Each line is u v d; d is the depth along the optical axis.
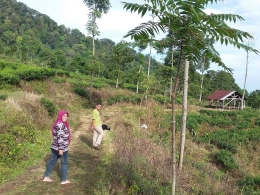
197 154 12.66
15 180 4.98
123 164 5.56
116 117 12.30
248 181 9.44
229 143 15.62
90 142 8.41
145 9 2.72
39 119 8.98
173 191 3.48
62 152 4.75
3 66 19.02
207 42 2.86
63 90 18.62
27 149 6.42
